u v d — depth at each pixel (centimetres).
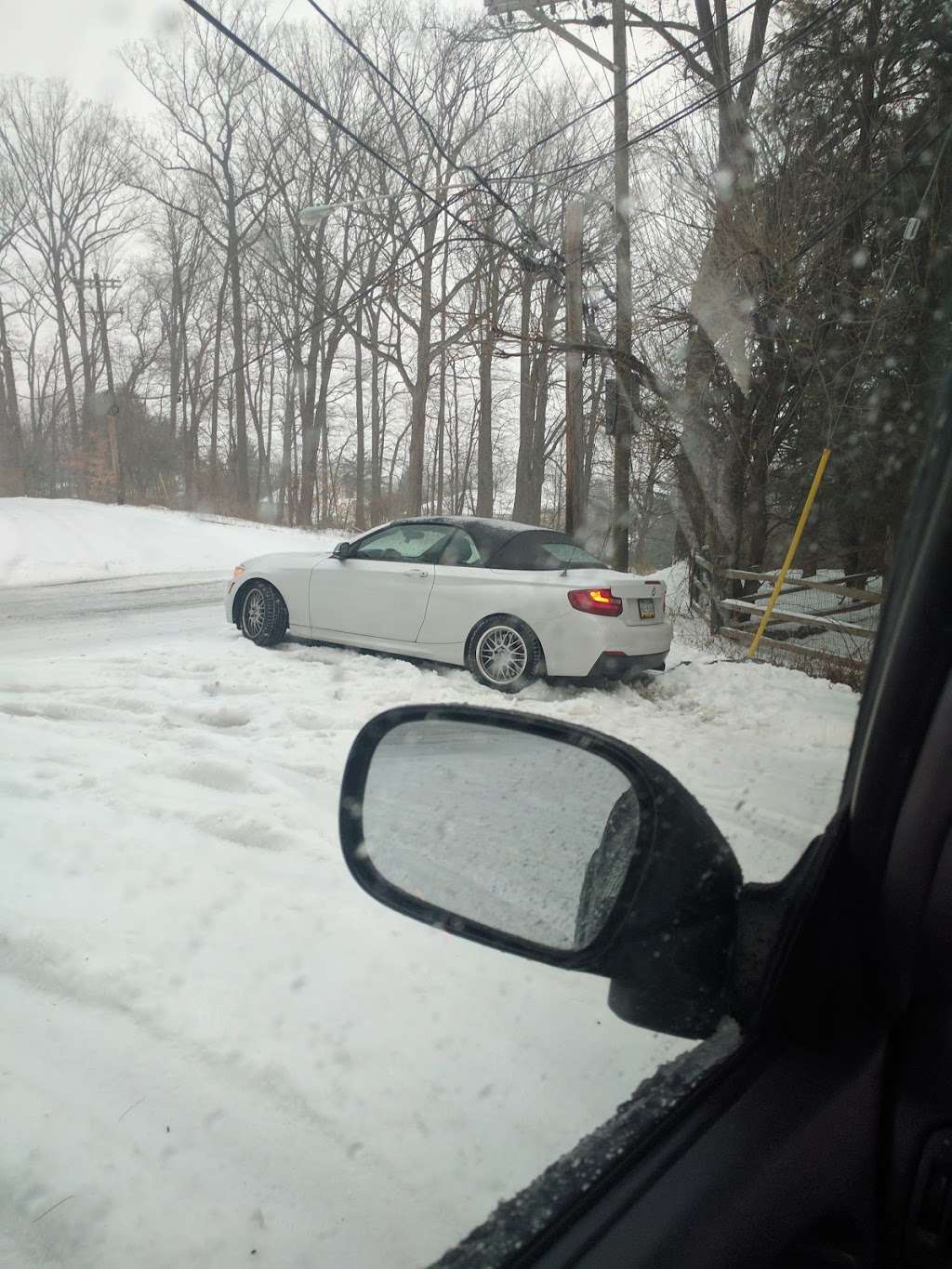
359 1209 171
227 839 375
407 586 772
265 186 3466
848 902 142
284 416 5391
